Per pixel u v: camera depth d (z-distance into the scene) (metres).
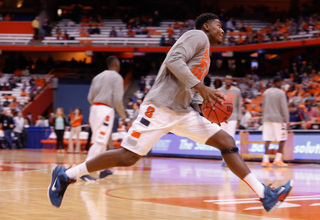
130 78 28.42
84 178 6.27
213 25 3.57
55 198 3.35
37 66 29.70
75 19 31.83
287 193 3.26
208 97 3.16
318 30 24.66
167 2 33.31
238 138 12.30
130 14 32.56
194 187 5.76
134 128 3.32
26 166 8.93
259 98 22.23
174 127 3.42
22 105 24.50
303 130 11.27
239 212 3.78
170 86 3.34
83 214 3.59
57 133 17.47
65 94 27.33
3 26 30.45
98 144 6.38
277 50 27.58
